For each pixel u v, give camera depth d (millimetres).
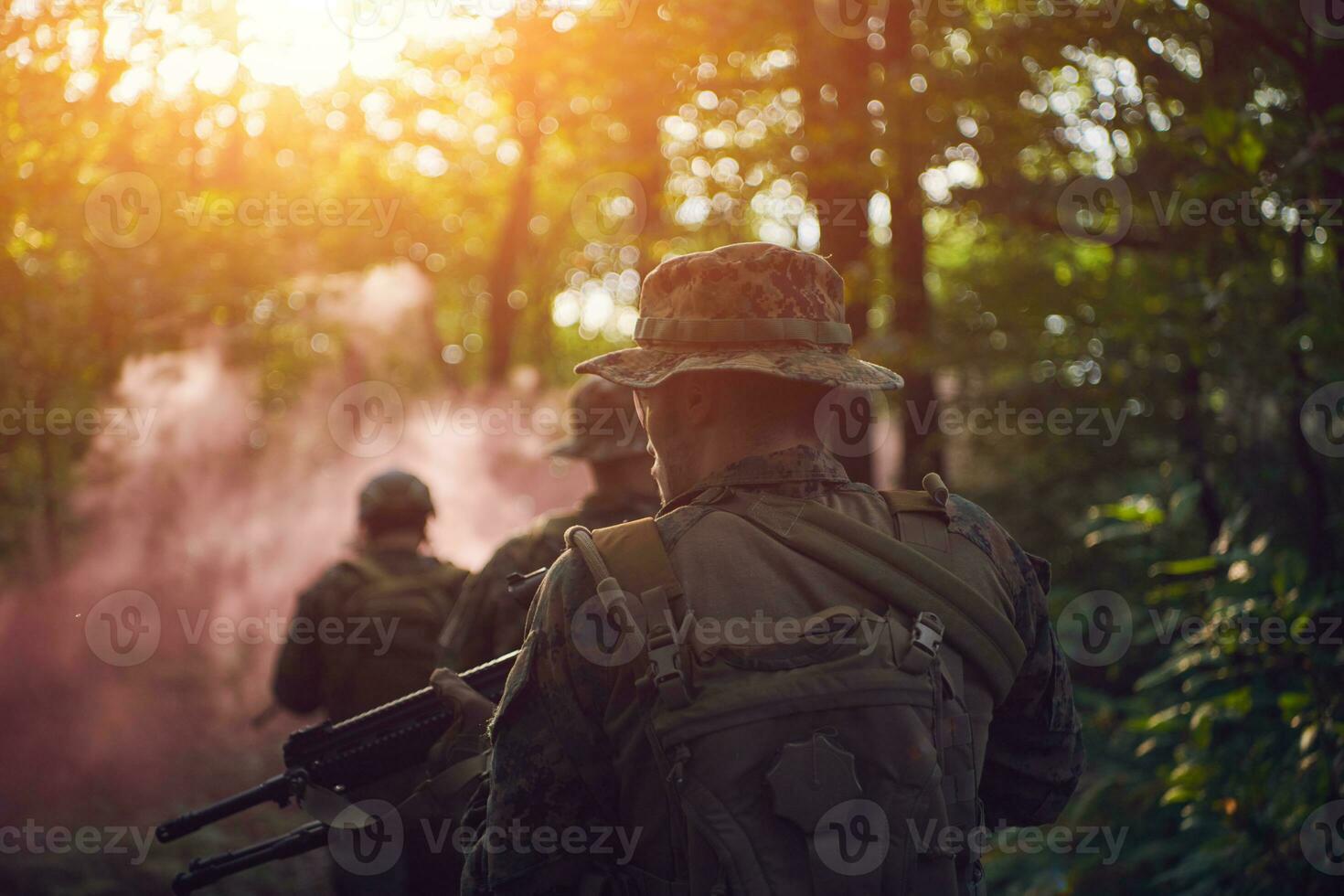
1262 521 3951
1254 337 3627
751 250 1470
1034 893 3502
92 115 3932
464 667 3160
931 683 1273
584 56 5582
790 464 1416
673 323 1472
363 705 3477
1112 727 4199
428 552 3834
